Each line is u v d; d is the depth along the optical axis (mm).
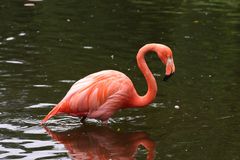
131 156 10602
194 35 20391
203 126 12148
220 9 25062
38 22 21078
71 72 15367
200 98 13836
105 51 17688
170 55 12281
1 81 14266
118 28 20797
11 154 10359
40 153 10500
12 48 17469
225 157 10586
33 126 11812
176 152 10820
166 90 14422
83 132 11766
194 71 16094
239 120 12492
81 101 11992
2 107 12586
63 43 18391
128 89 12273
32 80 14492
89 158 10406
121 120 12547
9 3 23938
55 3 24578
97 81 12211
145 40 19297
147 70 12477
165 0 26484
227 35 20547
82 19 21938
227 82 15148
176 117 12656
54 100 13203
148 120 12508
